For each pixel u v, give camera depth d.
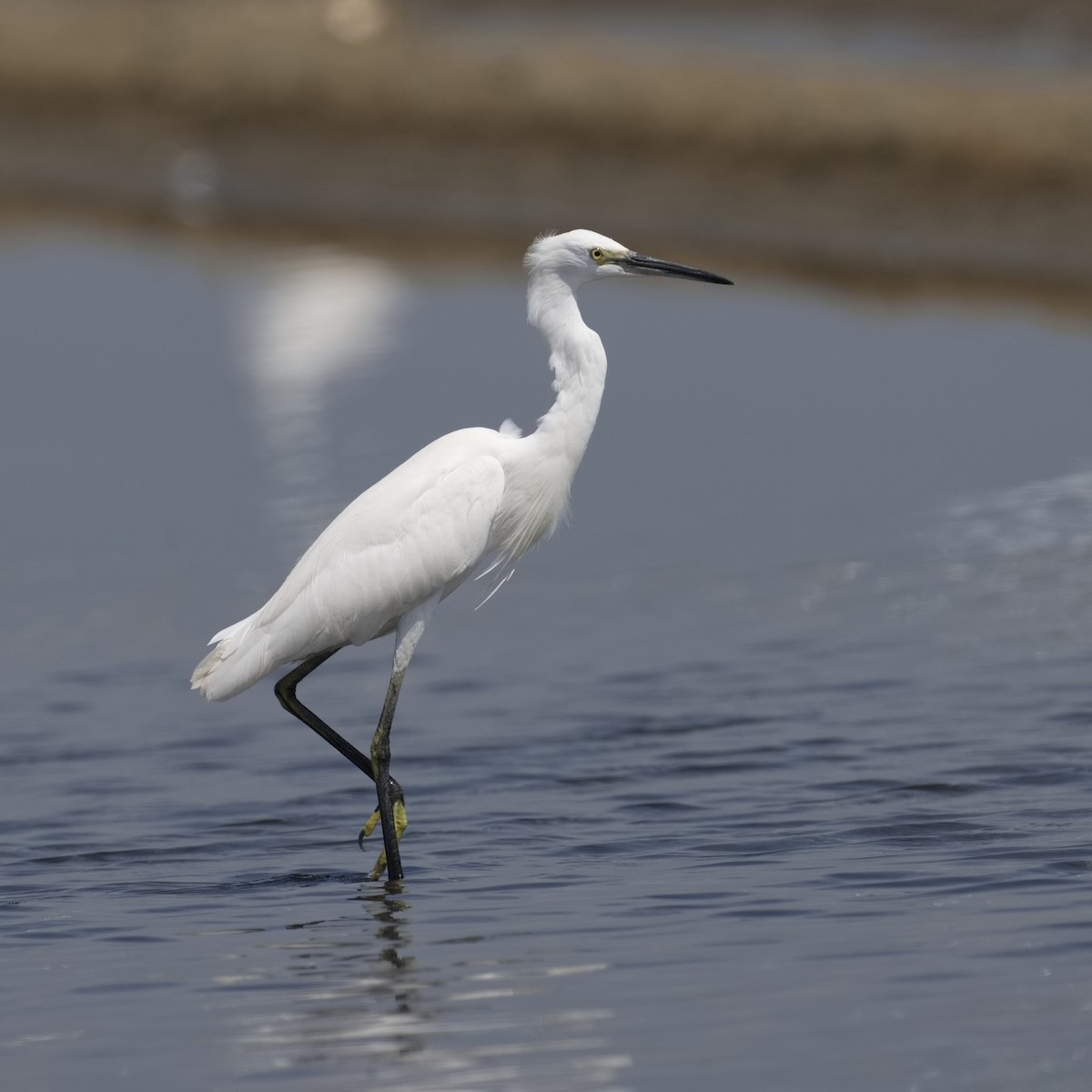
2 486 19.22
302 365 24.30
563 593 15.45
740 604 14.81
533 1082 6.96
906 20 53.25
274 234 35.53
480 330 25.95
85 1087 7.12
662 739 11.80
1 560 16.75
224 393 23.02
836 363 23.14
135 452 20.38
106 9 51.72
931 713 11.94
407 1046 7.35
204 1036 7.57
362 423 21.06
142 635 14.60
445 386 22.69
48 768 11.85
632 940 8.41
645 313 26.47
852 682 12.73
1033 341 23.73
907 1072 6.90
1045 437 19.47
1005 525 16.56
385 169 38.66
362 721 12.69
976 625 13.86
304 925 8.94
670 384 22.53
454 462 10.32
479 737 12.09
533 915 8.86
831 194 31.44
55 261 32.69
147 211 39.06
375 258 32.19
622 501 18.05
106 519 17.91
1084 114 30.42
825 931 8.38
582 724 12.21
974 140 30.48
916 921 8.44
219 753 12.11
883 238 30.20
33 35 48.72
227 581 15.81
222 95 43.09
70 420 22.02
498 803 10.80
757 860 9.50
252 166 41.38
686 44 49.34
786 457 19.28
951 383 21.88
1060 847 9.37
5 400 23.08
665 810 10.47
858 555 15.95
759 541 16.56
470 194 36.66
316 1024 7.64
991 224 29.34
